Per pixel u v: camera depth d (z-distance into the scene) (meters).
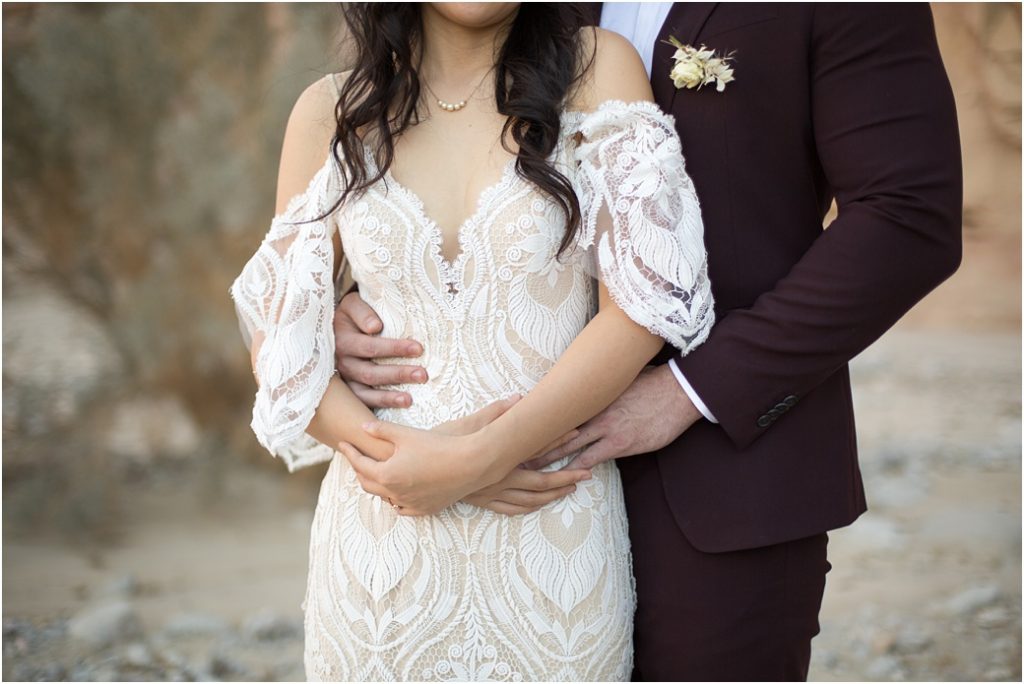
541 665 2.00
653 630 2.21
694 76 2.04
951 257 1.99
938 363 7.68
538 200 1.97
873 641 3.77
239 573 4.47
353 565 2.05
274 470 5.54
